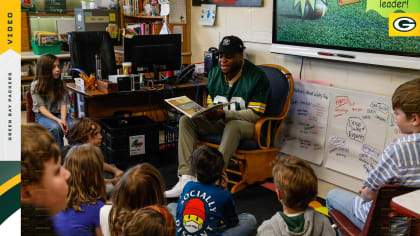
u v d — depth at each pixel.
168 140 3.80
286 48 3.21
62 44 5.46
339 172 2.98
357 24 2.66
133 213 1.17
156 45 3.57
